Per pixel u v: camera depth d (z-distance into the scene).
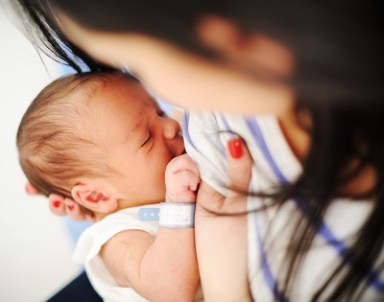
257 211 0.64
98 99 0.92
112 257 0.93
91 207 1.00
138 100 0.95
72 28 0.43
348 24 0.34
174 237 0.82
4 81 1.33
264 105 0.44
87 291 1.00
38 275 1.30
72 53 0.78
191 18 0.35
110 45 0.40
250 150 0.68
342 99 0.39
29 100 1.32
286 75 0.37
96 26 0.38
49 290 1.28
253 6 0.34
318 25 0.34
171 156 0.98
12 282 1.28
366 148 0.50
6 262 1.30
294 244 0.61
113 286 0.95
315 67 0.35
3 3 0.67
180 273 0.81
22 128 0.99
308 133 0.51
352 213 0.58
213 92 0.41
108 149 0.94
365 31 0.34
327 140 0.47
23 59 1.32
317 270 0.61
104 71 0.95
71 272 1.32
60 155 0.96
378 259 0.57
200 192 0.77
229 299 0.68
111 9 0.36
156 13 0.35
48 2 0.53
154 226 0.94
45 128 0.95
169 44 0.37
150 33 0.36
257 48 0.36
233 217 0.69
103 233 0.94
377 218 0.55
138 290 0.86
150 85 0.47
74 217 1.06
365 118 0.45
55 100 0.94
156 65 0.40
